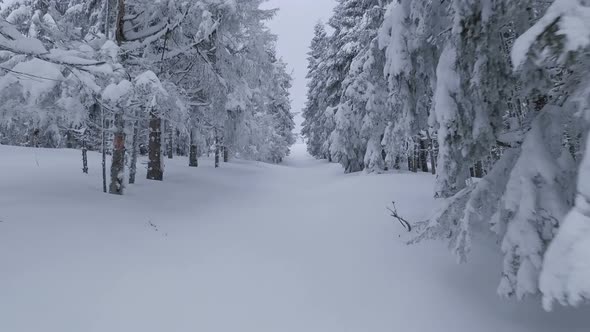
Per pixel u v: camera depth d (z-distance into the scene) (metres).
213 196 13.78
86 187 10.65
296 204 13.59
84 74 6.47
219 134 19.36
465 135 5.16
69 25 9.27
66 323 4.25
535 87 4.60
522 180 4.33
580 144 4.18
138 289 5.30
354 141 21.97
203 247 7.60
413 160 21.44
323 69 29.27
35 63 5.57
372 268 6.66
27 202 7.88
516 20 4.88
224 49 13.83
